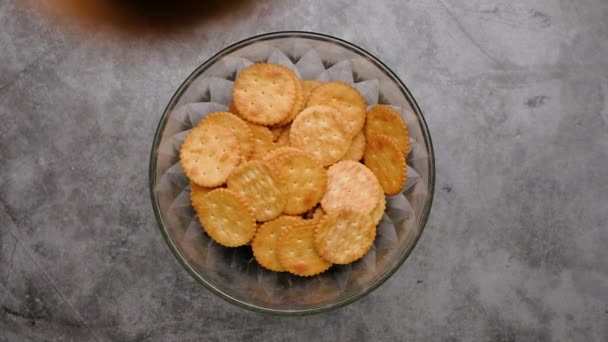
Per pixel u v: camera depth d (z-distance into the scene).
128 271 0.59
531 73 0.61
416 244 0.57
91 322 0.59
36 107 0.59
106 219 0.59
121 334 0.59
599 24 0.61
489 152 0.61
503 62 0.61
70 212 0.59
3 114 0.59
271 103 0.53
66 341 0.58
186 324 0.59
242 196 0.52
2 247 0.59
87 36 0.59
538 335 0.61
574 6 0.61
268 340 0.59
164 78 0.59
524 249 0.61
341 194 0.53
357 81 0.56
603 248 0.61
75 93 0.59
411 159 0.54
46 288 0.59
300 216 0.53
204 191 0.53
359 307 0.59
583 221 0.61
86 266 0.59
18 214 0.59
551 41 0.61
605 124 0.61
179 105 0.54
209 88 0.55
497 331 0.60
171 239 0.53
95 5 0.59
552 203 0.61
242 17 0.60
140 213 0.59
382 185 0.53
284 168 0.52
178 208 0.55
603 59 0.61
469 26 0.61
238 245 0.52
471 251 0.60
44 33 0.59
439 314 0.60
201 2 0.60
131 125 0.59
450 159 0.60
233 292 0.55
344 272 0.55
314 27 0.60
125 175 0.59
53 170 0.59
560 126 0.61
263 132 0.53
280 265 0.53
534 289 0.61
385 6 0.60
